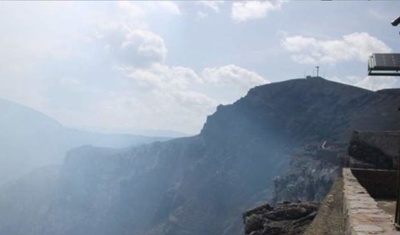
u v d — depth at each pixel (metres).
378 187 24.52
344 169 25.52
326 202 20.83
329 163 115.75
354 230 9.11
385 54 15.27
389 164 32.88
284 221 34.94
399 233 8.78
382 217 10.37
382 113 154.75
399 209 9.62
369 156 34.41
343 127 176.00
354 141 36.28
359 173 24.83
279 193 131.75
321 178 109.62
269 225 34.50
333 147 132.25
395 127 122.25
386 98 167.62
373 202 12.71
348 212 11.41
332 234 15.18
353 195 14.48
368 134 36.38
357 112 180.50
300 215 34.81
